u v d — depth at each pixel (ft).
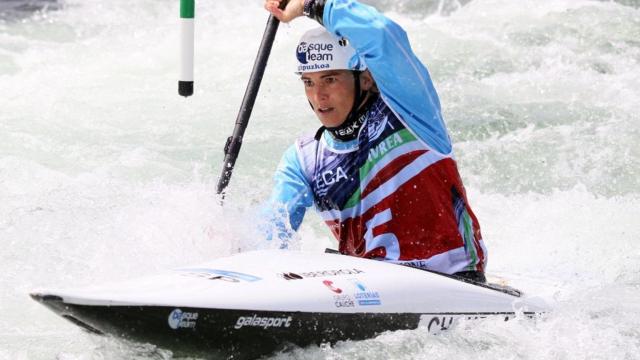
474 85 93.20
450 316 41.73
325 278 39.09
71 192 61.52
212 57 101.86
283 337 36.99
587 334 42.80
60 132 78.74
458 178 43.78
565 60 101.04
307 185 45.29
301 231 62.49
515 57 101.65
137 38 109.29
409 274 41.34
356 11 41.04
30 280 47.34
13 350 39.81
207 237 47.16
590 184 72.18
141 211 51.57
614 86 93.71
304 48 42.70
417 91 41.68
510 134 81.05
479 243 44.86
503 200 69.92
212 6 119.44
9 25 111.04
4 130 78.18
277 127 81.82
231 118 84.33
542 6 120.57
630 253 60.03
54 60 99.60
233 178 69.41
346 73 42.32
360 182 43.52
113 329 33.86
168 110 86.02
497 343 41.24
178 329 34.42
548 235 63.77
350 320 38.47
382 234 43.21
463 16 117.50
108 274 46.75
